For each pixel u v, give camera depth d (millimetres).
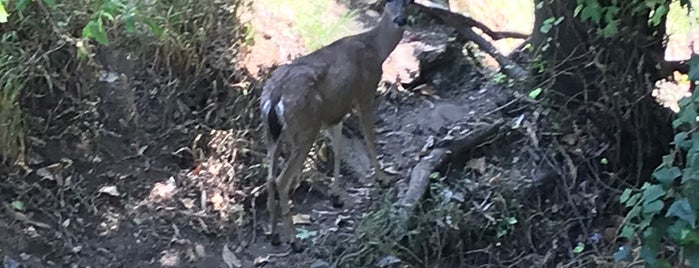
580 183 5480
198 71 5691
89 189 5082
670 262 4352
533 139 5645
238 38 5883
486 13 7465
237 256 4988
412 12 6727
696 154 3477
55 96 5305
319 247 5062
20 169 4984
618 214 5371
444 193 5258
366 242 4988
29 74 5133
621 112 5449
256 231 5176
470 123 5953
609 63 5383
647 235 3713
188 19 5695
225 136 5477
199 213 5156
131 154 5340
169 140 5465
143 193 5180
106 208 5031
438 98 6344
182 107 5602
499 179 5426
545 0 5434
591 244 5219
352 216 5344
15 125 4938
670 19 6117
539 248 5211
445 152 5562
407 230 5023
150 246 4910
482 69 6578
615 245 5129
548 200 5445
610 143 5535
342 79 4895
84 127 5293
